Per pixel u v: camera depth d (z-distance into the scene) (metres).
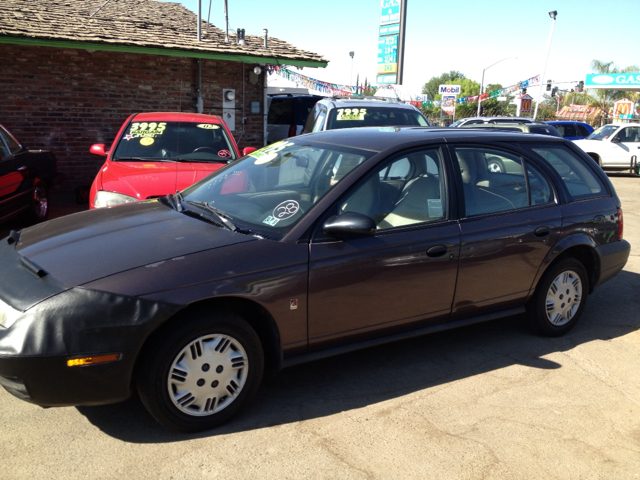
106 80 10.59
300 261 3.16
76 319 2.67
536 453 2.97
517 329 4.71
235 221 3.45
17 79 9.90
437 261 3.62
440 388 3.63
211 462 2.79
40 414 3.17
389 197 3.58
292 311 3.17
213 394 3.02
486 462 2.88
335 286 3.27
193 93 11.48
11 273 3.00
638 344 4.47
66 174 10.65
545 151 4.45
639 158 17.94
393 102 9.51
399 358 4.07
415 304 3.64
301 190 3.62
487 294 3.97
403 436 3.07
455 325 3.93
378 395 3.52
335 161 3.71
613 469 2.87
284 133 14.61
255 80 11.99
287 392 3.53
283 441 2.98
